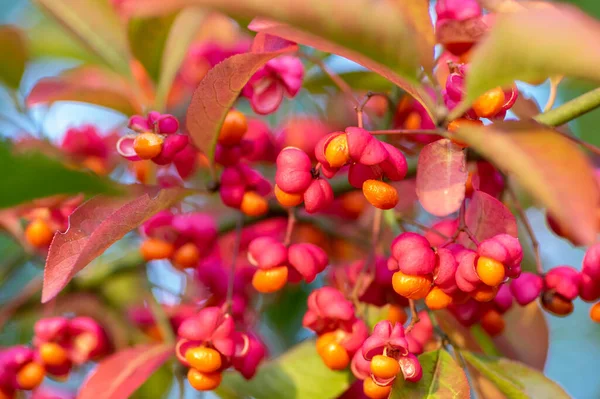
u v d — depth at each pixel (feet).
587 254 1.20
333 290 1.18
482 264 1.10
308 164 1.14
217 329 1.16
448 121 1.11
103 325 1.35
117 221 1.12
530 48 1.03
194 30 1.34
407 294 1.12
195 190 1.19
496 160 1.06
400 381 1.13
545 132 1.04
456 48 1.17
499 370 1.19
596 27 1.00
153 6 1.06
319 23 1.05
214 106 1.17
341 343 1.17
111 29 1.38
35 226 1.29
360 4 1.05
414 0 1.14
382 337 1.12
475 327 1.28
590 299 1.21
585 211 1.00
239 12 1.04
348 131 1.10
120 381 1.19
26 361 1.27
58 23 1.38
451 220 1.26
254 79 1.21
